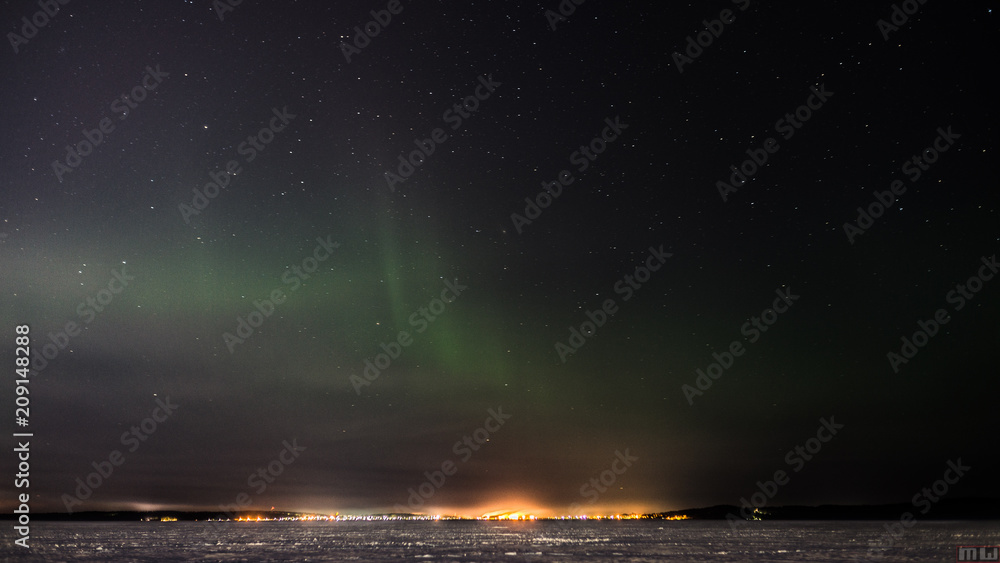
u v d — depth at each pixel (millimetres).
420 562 52844
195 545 83062
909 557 53812
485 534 133375
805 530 128000
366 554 64125
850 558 53188
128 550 71688
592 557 58219
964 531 104562
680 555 60156
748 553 61500
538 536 118750
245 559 56812
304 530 168500
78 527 175625
